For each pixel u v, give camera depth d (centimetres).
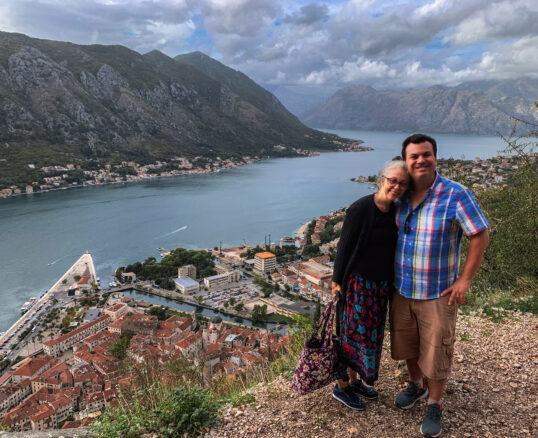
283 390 636
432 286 493
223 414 578
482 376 632
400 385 625
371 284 524
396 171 481
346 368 561
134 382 932
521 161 1297
